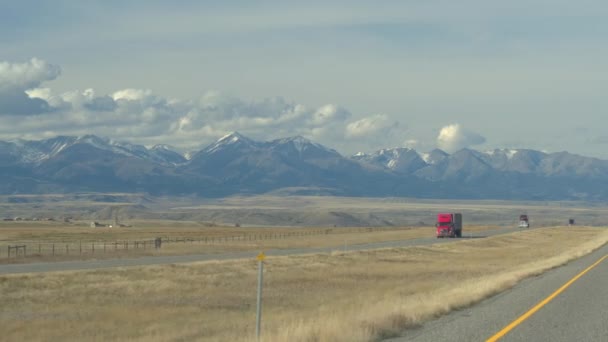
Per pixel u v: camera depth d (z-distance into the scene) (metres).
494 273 50.62
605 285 35.16
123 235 140.62
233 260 62.22
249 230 180.75
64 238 125.62
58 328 27.41
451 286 37.88
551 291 31.92
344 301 33.97
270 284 46.72
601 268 48.91
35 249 87.50
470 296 27.88
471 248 97.25
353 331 18.69
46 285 42.47
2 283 41.56
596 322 21.89
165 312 32.44
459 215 130.38
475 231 161.88
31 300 36.66
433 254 83.38
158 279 47.62
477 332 19.64
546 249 94.38
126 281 45.88
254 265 59.31
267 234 148.12
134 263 62.47
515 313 23.89
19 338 25.09
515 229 175.00
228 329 25.41
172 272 51.97
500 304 26.66
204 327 26.45
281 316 28.86
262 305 35.28
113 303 36.09
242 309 33.84
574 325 21.22
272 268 58.59
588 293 31.06
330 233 153.75
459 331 19.88
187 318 30.22
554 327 20.77
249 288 43.91
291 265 61.66
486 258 76.25
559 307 25.75
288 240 117.12
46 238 125.31
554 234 147.62
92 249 87.06
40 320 29.77
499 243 112.19
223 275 51.38
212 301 37.03
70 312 32.41
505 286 33.53
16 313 32.06
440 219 127.94
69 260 68.44
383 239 122.44
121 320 29.80
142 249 88.81
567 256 63.94
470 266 62.84
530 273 42.22
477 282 36.84
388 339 18.92
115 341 24.06
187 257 73.69
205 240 117.06
